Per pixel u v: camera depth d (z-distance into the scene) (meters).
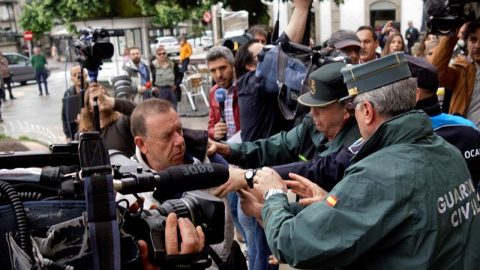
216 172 1.64
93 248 1.22
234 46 6.12
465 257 1.87
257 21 12.97
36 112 14.96
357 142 2.54
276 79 3.44
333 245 1.77
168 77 10.60
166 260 1.44
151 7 12.82
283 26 27.86
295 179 2.37
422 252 1.77
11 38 38.44
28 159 1.46
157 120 2.40
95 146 1.29
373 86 1.92
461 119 2.81
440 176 1.84
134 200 2.06
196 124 10.95
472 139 2.72
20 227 1.24
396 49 6.43
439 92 4.91
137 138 2.46
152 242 1.45
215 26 23.11
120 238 1.33
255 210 2.48
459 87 3.95
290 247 1.85
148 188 1.51
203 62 17.19
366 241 1.76
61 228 1.24
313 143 3.03
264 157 3.08
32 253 1.23
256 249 3.65
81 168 1.28
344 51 4.48
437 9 3.71
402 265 1.77
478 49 3.84
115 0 13.60
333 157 2.60
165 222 1.50
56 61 36.69
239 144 3.10
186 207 1.61
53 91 20.27
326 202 1.83
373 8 28.22
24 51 38.41
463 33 4.31
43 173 1.42
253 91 3.71
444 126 2.73
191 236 1.47
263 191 2.20
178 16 18.19
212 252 1.89
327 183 2.58
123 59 12.82
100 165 1.27
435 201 1.79
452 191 1.85
